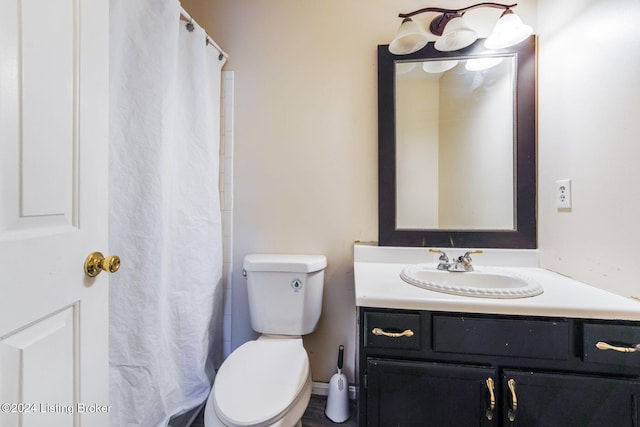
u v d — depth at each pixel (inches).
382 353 33.6
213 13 58.6
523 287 35.9
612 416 29.0
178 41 45.5
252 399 35.1
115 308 37.2
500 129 50.1
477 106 50.9
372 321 33.4
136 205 38.0
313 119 56.7
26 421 20.9
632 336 29.0
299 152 57.2
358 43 55.1
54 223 23.3
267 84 57.6
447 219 52.0
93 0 26.7
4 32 19.5
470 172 51.3
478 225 51.0
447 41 47.3
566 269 41.6
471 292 33.5
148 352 39.3
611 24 33.6
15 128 20.2
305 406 38.1
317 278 52.4
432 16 52.6
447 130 52.0
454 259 48.4
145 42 38.0
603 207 34.8
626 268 31.8
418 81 52.6
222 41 58.4
